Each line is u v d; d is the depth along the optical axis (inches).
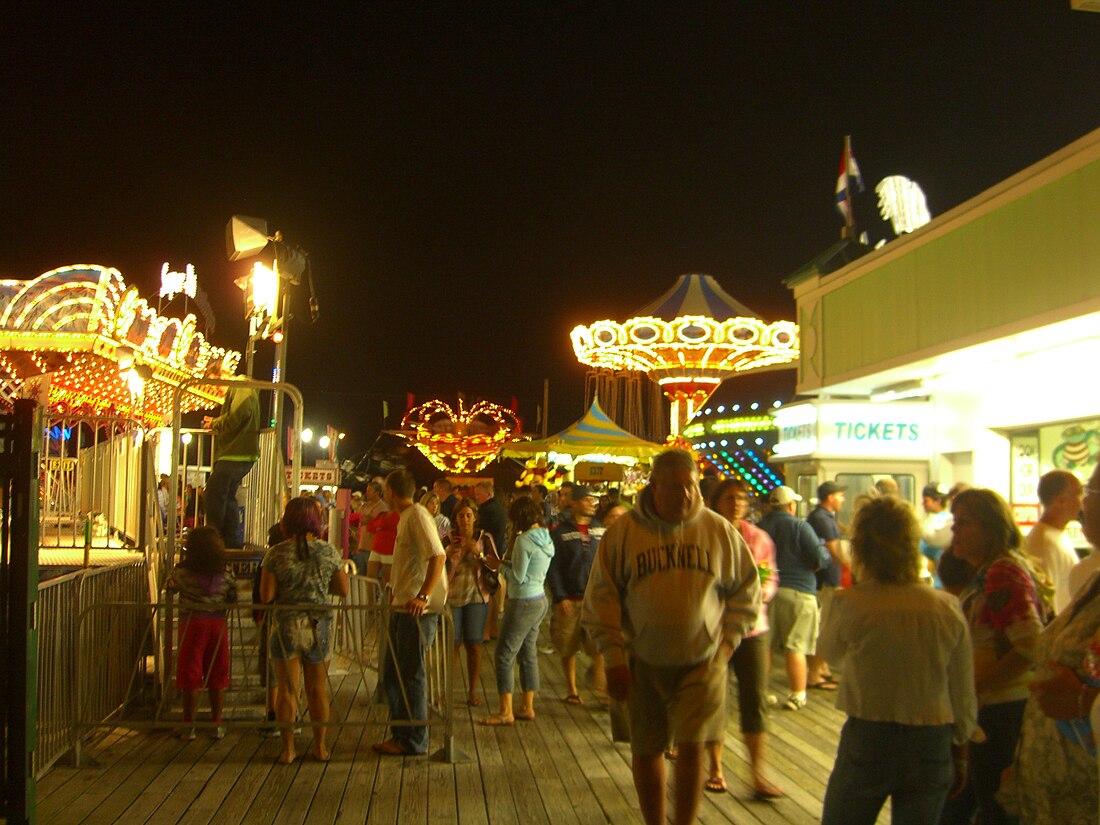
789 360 855.1
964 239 327.0
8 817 170.9
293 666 261.4
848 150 462.9
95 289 432.1
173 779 243.4
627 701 181.5
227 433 394.0
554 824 212.8
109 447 446.6
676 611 173.8
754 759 230.8
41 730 239.3
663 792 177.5
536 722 306.5
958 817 178.9
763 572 278.7
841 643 156.3
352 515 673.6
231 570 365.7
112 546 391.2
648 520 178.4
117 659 304.0
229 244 442.6
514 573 303.7
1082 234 272.7
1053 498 215.8
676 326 828.0
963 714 151.4
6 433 174.2
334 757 264.2
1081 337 302.5
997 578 166.9
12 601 172.2
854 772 152.0
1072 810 137.9
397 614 267.9
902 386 408.8
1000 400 354.9
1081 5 253.4
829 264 434.6
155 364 483.8
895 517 155.7
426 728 267.0
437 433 1227.9
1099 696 118.5
